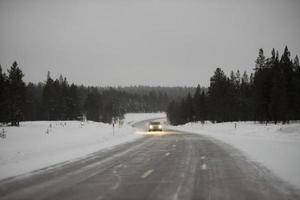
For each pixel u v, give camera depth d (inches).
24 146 850.1
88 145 1145.4
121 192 418.0
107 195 401.4
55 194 406.9
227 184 469.7
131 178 518.9
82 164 679.1
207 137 1686.8
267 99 2527.1
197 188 442.9
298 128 1451.8
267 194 406.3
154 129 2495.1
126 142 1342.3
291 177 518.3
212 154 873.5
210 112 3659.0
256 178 514.6
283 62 2583.7
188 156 830.5
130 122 6082.7
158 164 682.8
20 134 1210.0
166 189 436.5
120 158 787.4
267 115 2534.5
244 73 4025.6
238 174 553.6
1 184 468.8
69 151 919.7
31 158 740.0
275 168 609.3
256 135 1549.0
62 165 661.9
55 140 1056.8
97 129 2007.9
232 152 919.7
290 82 2522.1
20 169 603.5
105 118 5777.6
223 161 725.9
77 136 1273.4
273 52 2758.4
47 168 620.4
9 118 2851.9
